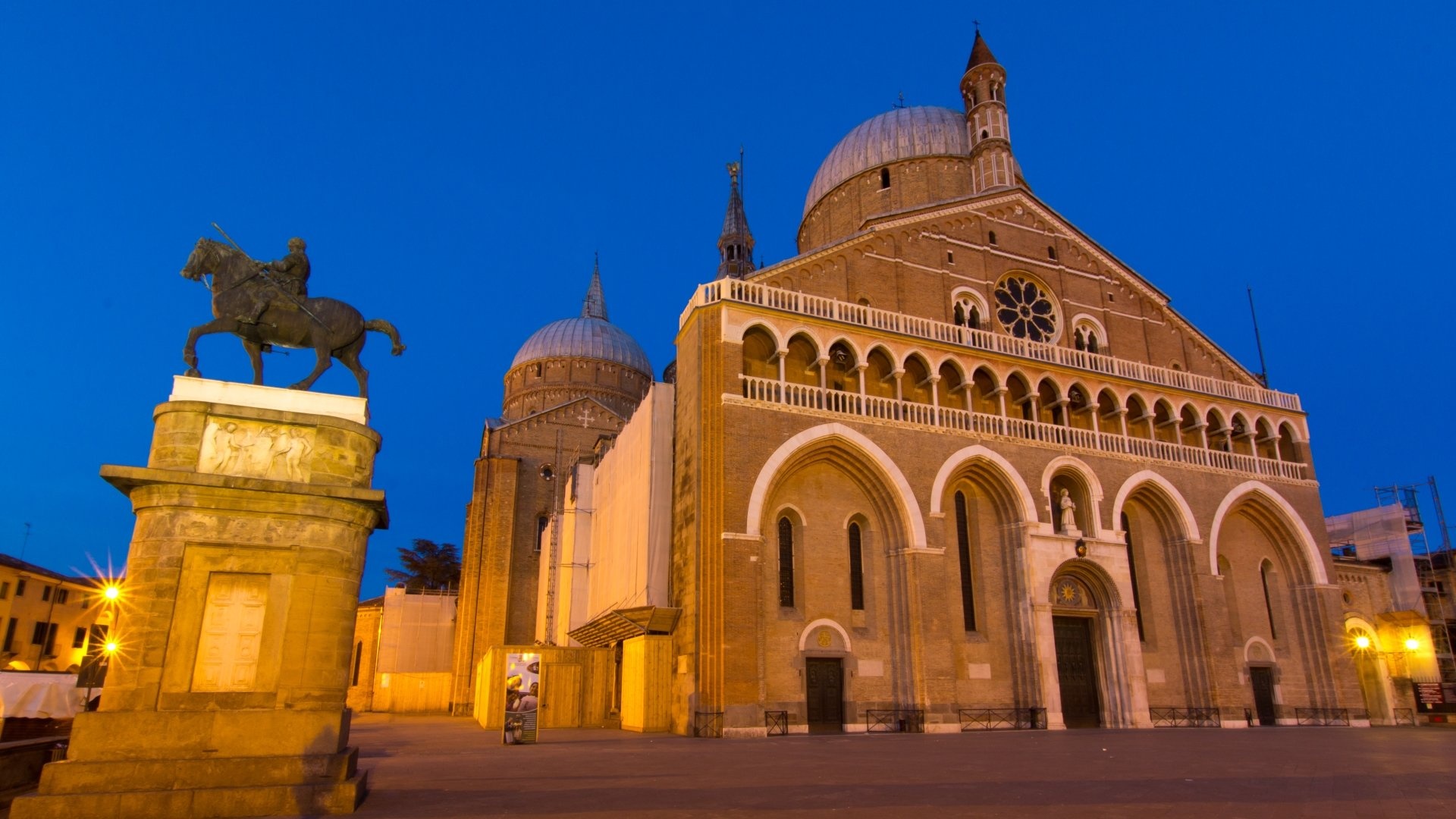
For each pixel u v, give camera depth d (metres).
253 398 14.51
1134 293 48.38
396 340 16.45
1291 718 42.78
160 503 13.15
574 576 53.16
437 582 94.69
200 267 15.08
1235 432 46.91
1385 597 51.19
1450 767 18.75
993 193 45.91
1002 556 38.69
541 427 67.62
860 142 57.50
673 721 32.94
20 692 17.30
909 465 36.41
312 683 13.12
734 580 31.67
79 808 11.32
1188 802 13.18
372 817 11.91
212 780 12.11
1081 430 41.09
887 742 27.64
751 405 34.09
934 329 40.12
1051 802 13.08
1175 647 41.25
